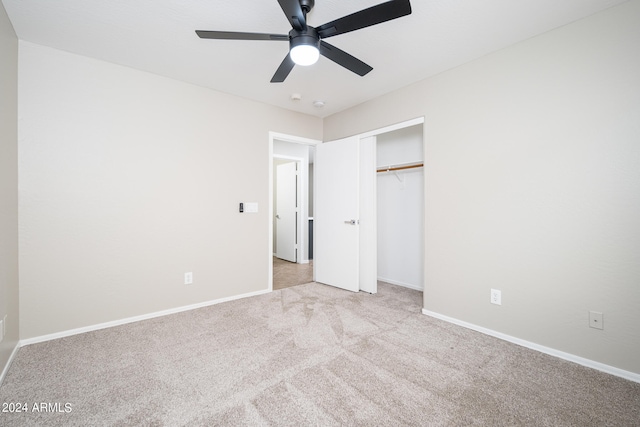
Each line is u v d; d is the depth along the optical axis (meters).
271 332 2.27
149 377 1.67
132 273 2.48
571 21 1.84
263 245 3.33
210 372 1.72
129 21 1.84
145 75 2.54
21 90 2.02
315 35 1.55
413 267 3.61
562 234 1.89
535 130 2.00
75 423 1.31
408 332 2.28
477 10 1.73
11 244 1.86
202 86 2.85
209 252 2.92
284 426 1.29
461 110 2.40
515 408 1.42
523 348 2.03
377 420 1.33
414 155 3.54
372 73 2.56
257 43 2.10
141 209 2.52
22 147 2.03
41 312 2.10
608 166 1.72
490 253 2.24
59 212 2.17
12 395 1.50
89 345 2.05
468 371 1.74
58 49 2.16
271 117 3.38
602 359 1.75
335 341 2.12
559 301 1.91
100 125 2.33
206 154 2.89
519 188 2.08
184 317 2.59
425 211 2.67
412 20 1.82
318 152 3.81
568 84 1.86
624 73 1.66
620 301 1.69
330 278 3.65
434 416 1.36
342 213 3.51
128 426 1.29
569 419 1.34
